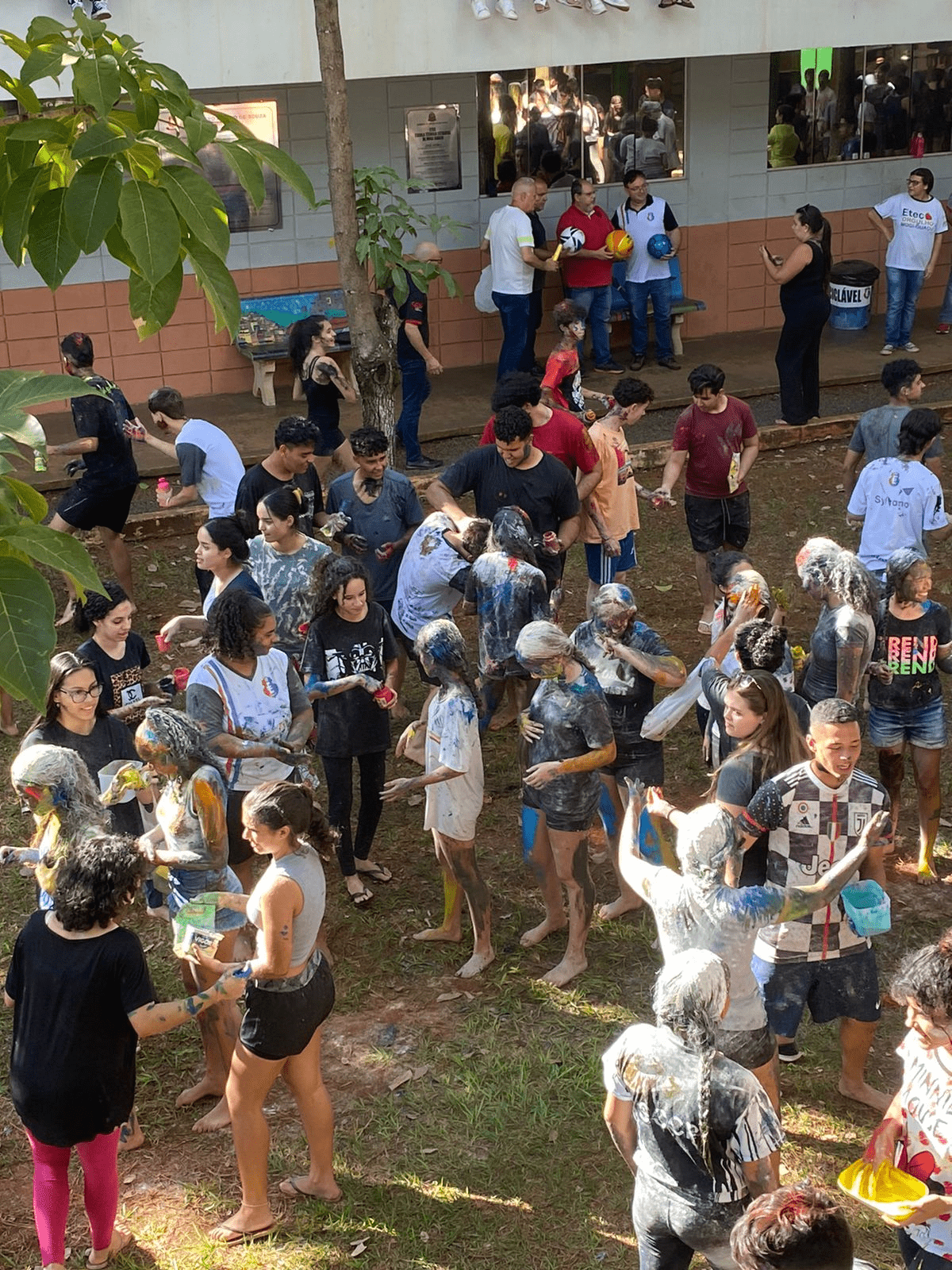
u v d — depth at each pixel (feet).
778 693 17.21
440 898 22.89
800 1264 9.76
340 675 21.52
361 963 21.25
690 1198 12.19
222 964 15.57
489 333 51.37
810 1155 17.02
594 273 48.75
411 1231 16.14
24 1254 16.02
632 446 42.68
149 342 46.47
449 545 24.89
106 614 21.15
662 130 51.49
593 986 20.47
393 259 33.22
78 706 18.81
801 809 16.01
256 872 23.47
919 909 22.06
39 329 45.11
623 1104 13.01
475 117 48.65
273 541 23.25
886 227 50.03
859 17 44.62
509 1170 17.08
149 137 8.27
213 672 19.30
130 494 32.01
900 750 22.70
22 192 8.43
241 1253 15.85
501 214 44.88
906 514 25.48
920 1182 12.72
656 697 29.73
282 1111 18.37
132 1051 14.78
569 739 19.34
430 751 19.75
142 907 22.89
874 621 21.62
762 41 43.52
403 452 40.96
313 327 32.27
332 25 30.83
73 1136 14.39
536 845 20.54
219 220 8.05
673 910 14.89
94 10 33.91
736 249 54.13
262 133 46.24
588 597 30.17
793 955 16.31
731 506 31.07
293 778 19.92
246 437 43.11
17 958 14.57
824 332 55.01
